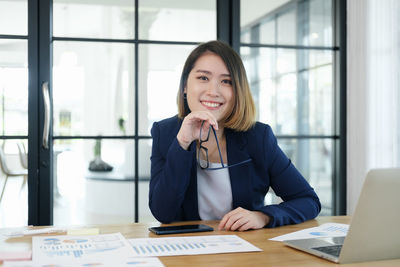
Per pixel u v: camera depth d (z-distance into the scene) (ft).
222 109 5.23
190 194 5.21
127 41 9.44
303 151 10.36
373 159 10.32
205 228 4.30
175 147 4.86
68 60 9.19
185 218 5.28
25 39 8.95
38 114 8.91
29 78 8.87
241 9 9.82
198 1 9.77
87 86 9.29
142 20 9.51
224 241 3.81
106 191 9.46
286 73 10.21
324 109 10.48
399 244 3.29
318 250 3.41
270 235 4.13
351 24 10.34
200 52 5.30
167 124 5.55
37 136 8.88
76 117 9.25
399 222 3.22
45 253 3.31
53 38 9.10
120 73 9.45
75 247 3.51
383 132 10.32
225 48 5.25
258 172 5.40
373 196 3.09
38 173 8.92
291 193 5.32
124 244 3.64
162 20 9.61
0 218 8.94
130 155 9.55
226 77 5.21
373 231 3.17
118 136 9.47
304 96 10.34
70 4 9.16
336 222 4.88
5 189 8.95
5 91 8.93
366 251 3.21
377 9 10.30
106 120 9.41
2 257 3.15
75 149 9.26
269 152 5.39
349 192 10.40
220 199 5.27
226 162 5.36
